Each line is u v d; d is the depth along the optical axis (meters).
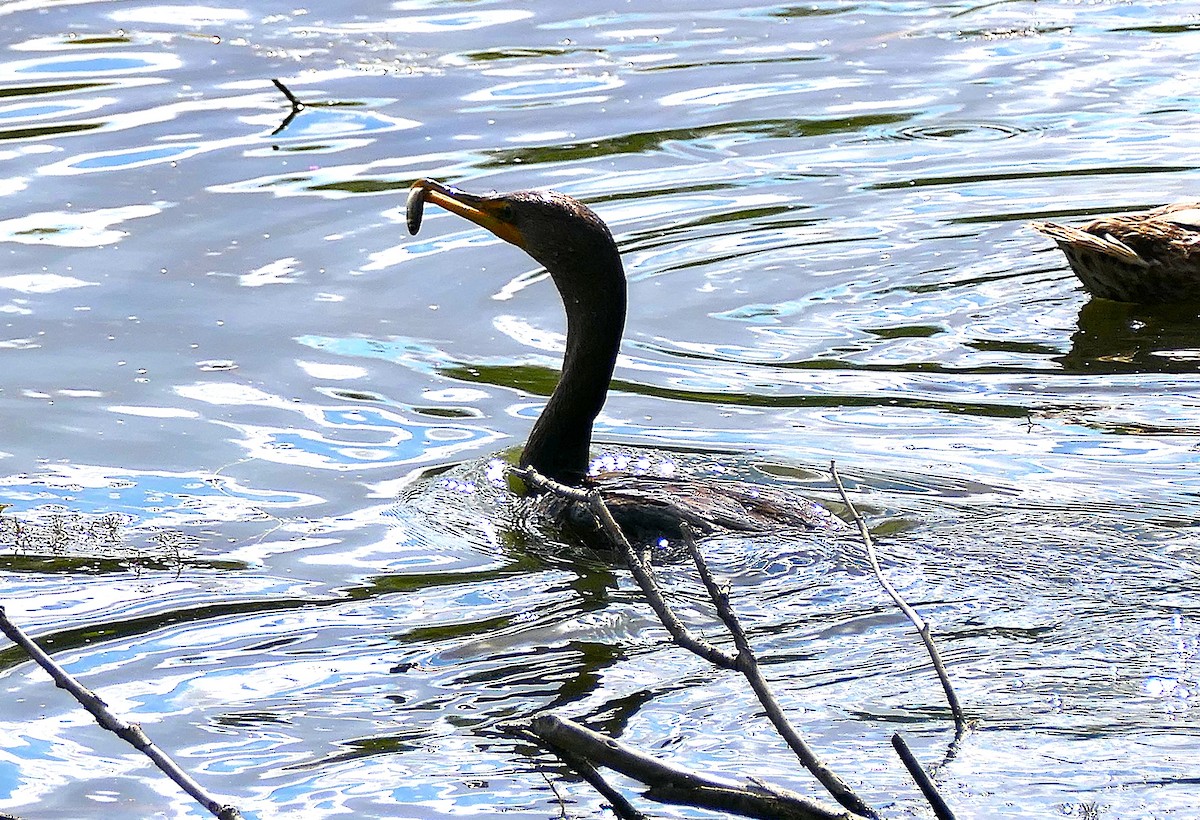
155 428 12.90
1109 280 15.32
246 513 11.55
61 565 10.83
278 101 19.98
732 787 7.52
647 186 17.83
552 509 11.34
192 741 8.84
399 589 10.42
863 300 15.41
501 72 20.98
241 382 13.70
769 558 10.38
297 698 9.20
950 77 20.78
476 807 8.11
